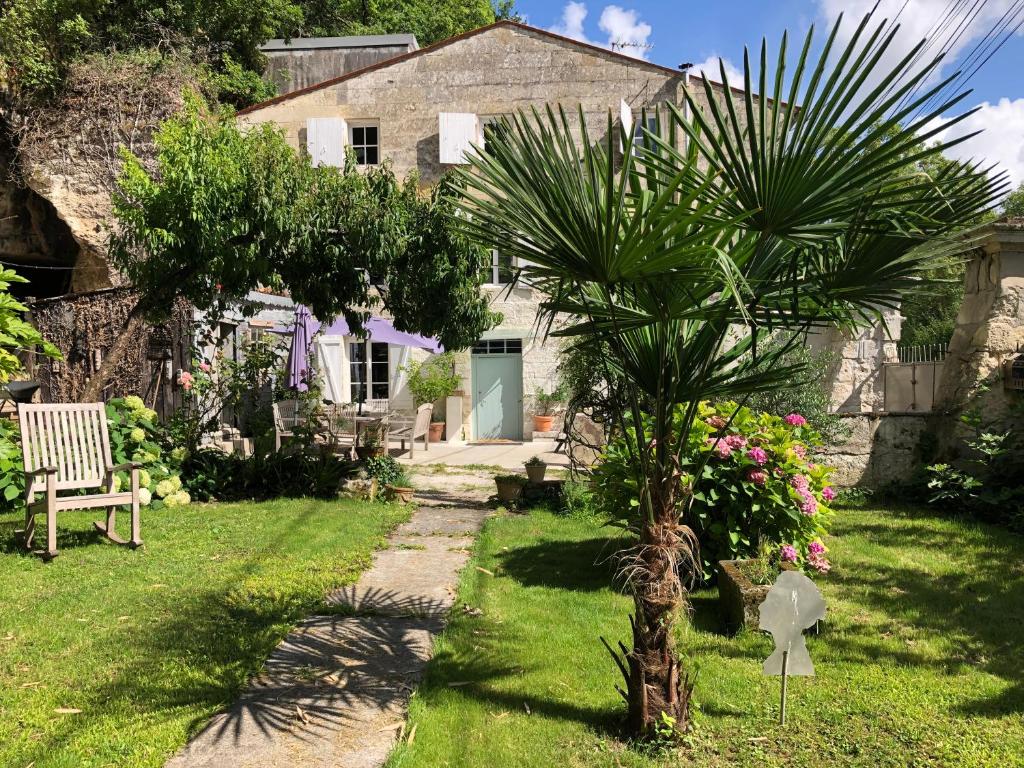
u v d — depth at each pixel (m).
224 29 16.16
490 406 16.20
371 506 7.93
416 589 5.05
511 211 2.57
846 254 2.76
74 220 12.60
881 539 6.52
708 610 4.76
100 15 14.20
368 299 8.33
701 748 3.05
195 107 8.38
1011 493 7.06
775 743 3.10
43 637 3.92
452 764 2.88
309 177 7.77
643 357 2.99
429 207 8.07
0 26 12.20
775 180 2.43
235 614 4.38
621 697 3.45
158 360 9.48
